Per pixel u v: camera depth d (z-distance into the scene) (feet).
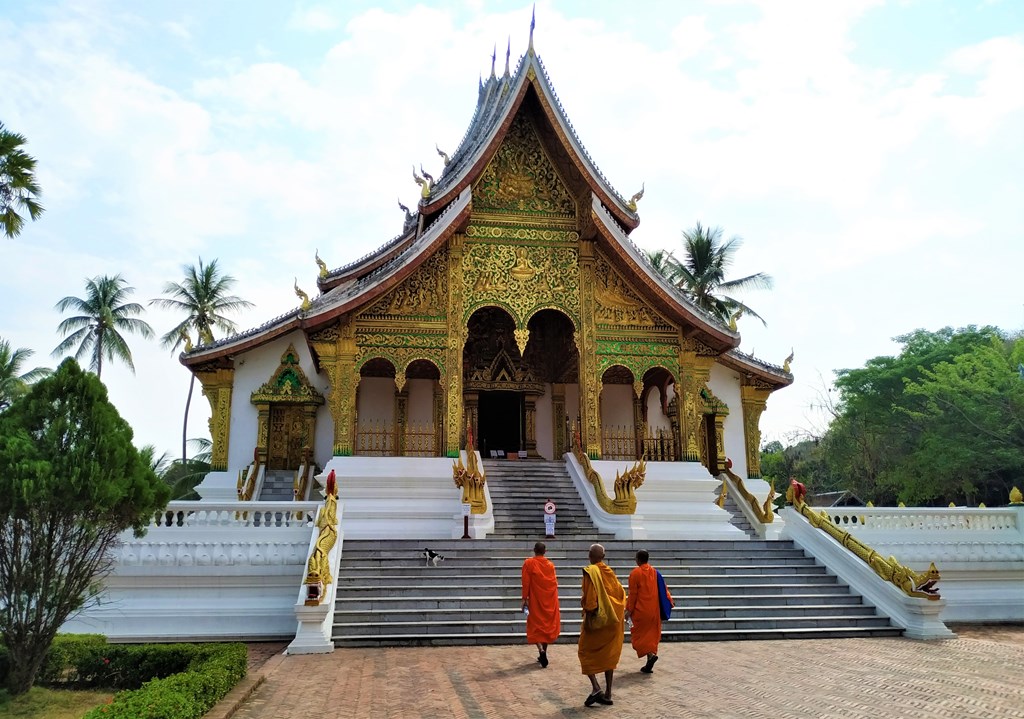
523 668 31.73
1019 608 49.57
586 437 68.23
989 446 116.16
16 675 26.58
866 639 39.78
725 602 43.24
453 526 58.29
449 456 65.26
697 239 130.31
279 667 32.12
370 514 59.98
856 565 45.39
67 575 27.61
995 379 118.11
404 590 42.52
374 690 27.40
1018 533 52.80
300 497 73.00
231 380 80.64
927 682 28.50
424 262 68.74
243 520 45.83
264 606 41.91
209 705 22.90
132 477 28.91
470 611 40.24
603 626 25.16
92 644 29.86
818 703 25.03
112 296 143.95
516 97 70.08
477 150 70.03
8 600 26.55
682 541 51.44
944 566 50.34
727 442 87.81
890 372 143.13
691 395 71.15
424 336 67.82
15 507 26.27
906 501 131.13
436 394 81.15
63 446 27.76
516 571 45.78
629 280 71.87
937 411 121.80
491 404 86.22
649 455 79.51
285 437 81.20
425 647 37.55
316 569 38.47
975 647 37.22
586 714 23.72
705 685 27.96
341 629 38.32
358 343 66.80
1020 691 26.91
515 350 84.53
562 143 70.08
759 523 72.02
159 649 29.50
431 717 23.45
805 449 197.77
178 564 41.88
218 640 40.78
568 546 50.14
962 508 53.67
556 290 70.95
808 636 40.24
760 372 88.84
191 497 116.67
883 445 145.18
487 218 71.31
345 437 64.69
